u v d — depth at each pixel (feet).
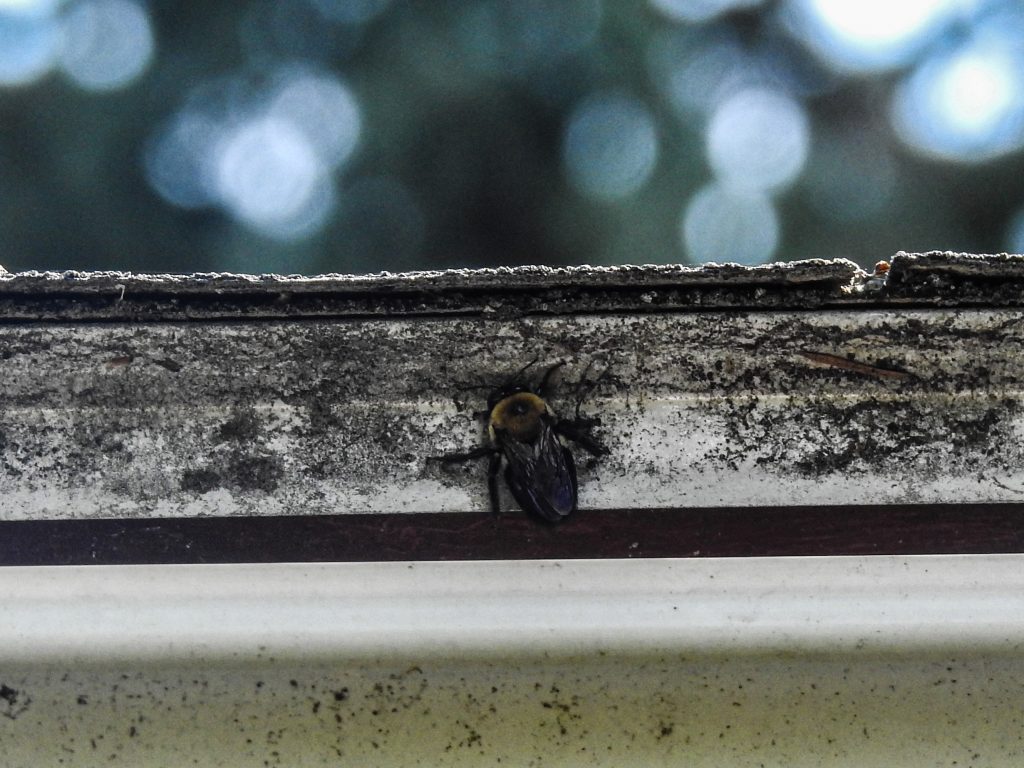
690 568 2.13
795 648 2.13
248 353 2.14
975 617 2.12
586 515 2.14
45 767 2.14
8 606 2.14
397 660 2.13
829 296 2.13
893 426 2.13
